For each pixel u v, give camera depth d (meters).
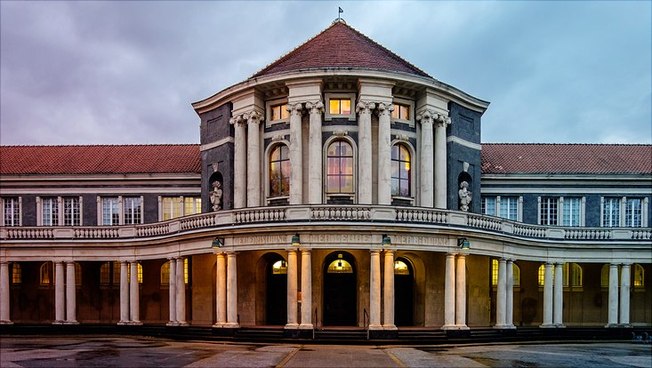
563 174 41.22
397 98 35.03
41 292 41.66
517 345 29.73
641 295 40.47
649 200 41.81
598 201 41.72
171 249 34.56
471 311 34.78
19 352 25.72
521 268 39.69
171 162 43.91
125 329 36.44
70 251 38.03
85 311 41.25
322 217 28.92
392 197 34.16
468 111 38.06
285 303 33.25
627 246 37.25
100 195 42.62
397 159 35.06
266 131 35.59
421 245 29.36
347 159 34.28
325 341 27.27
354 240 28.67
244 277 32.78
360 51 36.38
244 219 30.19
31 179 42.56
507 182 41.59
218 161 37.44
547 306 36.28
